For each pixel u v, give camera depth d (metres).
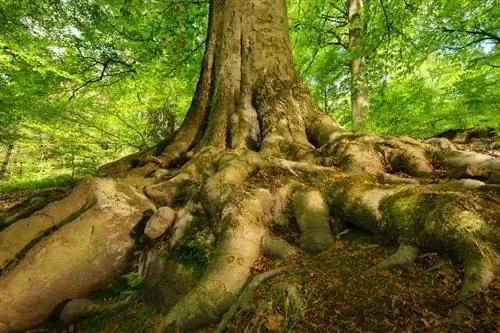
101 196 4.23
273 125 5.59
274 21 6.66
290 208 3.79
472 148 6.01
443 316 1.98
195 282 3.25
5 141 14.86
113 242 4.06
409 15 9.06
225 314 2.55
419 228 2.68
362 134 4.87
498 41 9.15
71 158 13.34
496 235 2.31
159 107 13.47
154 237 4.04
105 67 11.83
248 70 6.32
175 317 2.71
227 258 3.00
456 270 2.33
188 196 4.58
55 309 3.66
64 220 4.21
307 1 13.75
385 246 2.96
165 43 10.59
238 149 5.34
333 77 15.29
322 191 3.83
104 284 3.99
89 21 11.25
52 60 10.51
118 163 6.50
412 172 4.17
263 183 4.20
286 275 2.75
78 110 12.11
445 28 8.96
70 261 3.71
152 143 14.29
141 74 11.82
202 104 6.71
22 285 3.44
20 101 10.16
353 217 3.38
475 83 8.52
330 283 2.52
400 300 2.17
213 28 7.10
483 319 1.84
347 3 14.03
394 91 11.46
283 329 2.16
